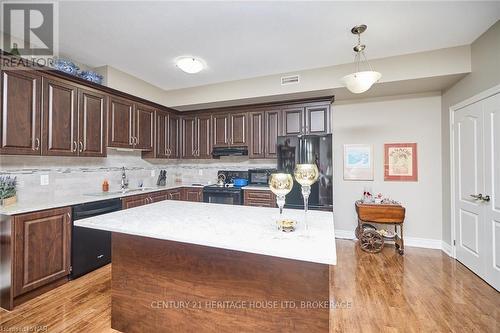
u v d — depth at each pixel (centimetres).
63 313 198
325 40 256
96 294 226
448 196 326
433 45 268
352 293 230
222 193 397
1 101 213
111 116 320
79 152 279
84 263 261
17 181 245
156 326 167
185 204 235
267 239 131
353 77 210
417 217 358
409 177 360
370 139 377
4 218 204
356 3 198
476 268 265
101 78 309
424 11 209
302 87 335
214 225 159
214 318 152
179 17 215
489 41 237
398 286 242
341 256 319
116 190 354
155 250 167
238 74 351
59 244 238
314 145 344
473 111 268
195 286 157
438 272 272
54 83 255
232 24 227
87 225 163
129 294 175
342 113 390
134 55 290
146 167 420
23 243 210
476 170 265
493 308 206
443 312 201
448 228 326
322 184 337
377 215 331
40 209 222
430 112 349
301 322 133
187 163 486
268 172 416
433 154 349
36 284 218
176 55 290
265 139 393
